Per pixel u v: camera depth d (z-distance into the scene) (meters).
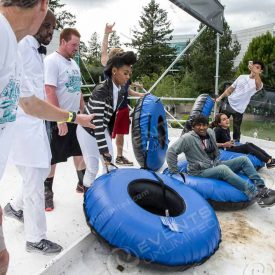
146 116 4.54
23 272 2.50
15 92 1.36
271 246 3.31
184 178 3.95
